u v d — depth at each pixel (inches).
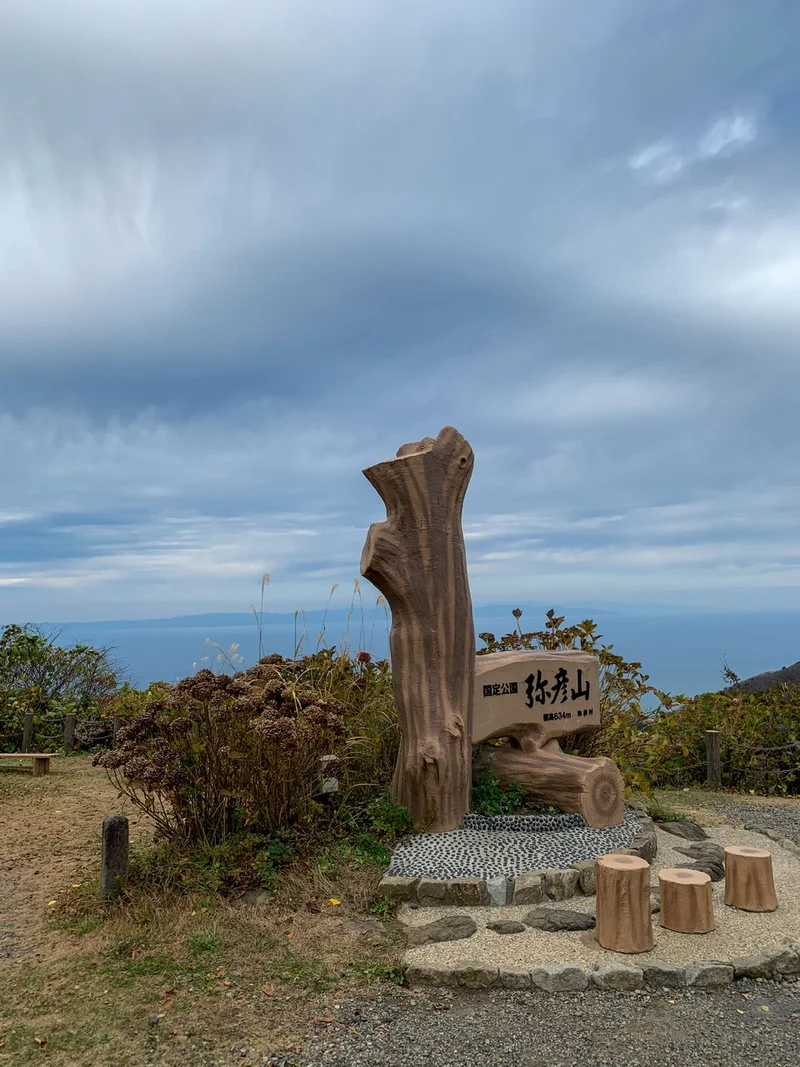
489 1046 118.0
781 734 339.6
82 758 385.7
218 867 178.4
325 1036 120.4
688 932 155.4
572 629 293.4
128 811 263.4
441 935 153.1
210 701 195.2
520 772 225.8
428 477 217.3
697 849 211.3
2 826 246.7
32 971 142.9
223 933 154.5
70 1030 122.4
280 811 200.1
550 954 145.9
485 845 195.3
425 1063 113.7
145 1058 115.0
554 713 235.8
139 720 194.4
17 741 421.7
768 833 240.2
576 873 175.8
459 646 216.8
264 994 132.7
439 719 211.8
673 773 339.0
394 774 218.4
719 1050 117.4
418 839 200.2
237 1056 115.2
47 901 179.6
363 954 146.9
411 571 215.6
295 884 175.6
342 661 281.3
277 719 191.2
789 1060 115.1
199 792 196.4
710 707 366.3
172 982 136.8
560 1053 116.3
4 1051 116.8
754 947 149.4
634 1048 117.6
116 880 173.3
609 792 218.5
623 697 290.4
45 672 470.3
